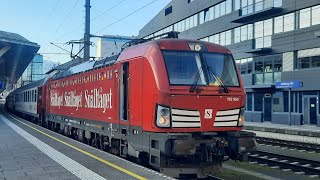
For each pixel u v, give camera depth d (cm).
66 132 1948
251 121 3862
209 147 979
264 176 1168
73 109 1783
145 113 1004
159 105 957
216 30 4369
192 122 977
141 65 1037
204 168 988
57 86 2172
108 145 1345
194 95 979
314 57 3173
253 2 3800
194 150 929
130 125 1100
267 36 3666
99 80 1399
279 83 3375
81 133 1670
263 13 3553
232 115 1032
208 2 4481
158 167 972
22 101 4078
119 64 1185
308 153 1672
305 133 2302
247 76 3934
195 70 1012
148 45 1036
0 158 1115
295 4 3297
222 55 1070
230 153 1033
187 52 1024
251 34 3872
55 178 854
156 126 957
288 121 3344
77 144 1435
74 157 1127
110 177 857
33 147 1350
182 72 995
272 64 3631
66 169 950
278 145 1933
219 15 4347
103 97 1348
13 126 2392
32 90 3312
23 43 3912
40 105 2889
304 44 3234
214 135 1016
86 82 1574
